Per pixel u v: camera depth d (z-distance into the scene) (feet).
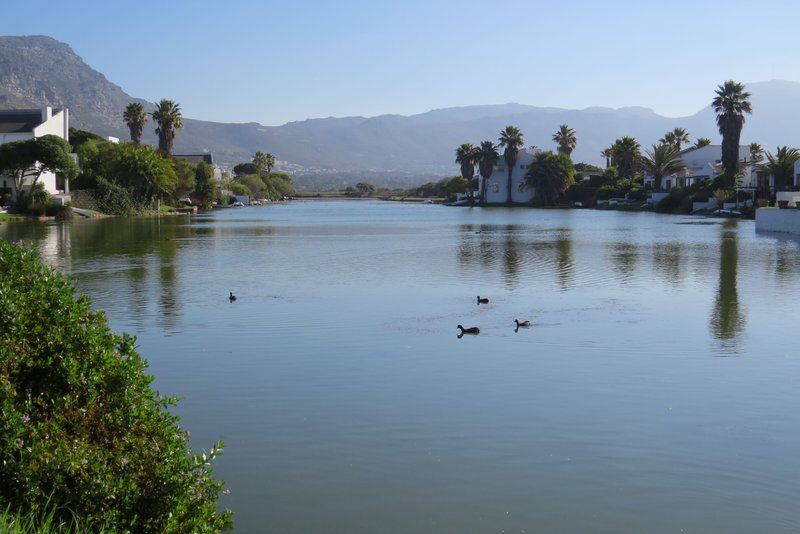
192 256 148.46
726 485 37.42
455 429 45.09
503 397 51.47
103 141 412.77
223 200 530.68
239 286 104.68
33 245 32.86
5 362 26.30
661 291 98.58
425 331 73.41
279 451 41.63
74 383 27.50
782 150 305.32
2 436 24.43
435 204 618.03
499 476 38.37
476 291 99.50
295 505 35.24
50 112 362.33
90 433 26.81
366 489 36.86
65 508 24.44
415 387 53.98
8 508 22.61
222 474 38.52
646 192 410.11
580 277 113.19
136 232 221.66
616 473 38.78
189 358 62.75
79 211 303.48
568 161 485.97
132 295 96.07
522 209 443.73
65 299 30.22
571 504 35.37
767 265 127.34
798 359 62.03
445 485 37.37
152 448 26.91
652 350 65.16
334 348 66.23
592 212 384.88
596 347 66.39
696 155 442.09
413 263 134.31
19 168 292.61
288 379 56.13
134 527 25.22
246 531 32.73
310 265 131.64
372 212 418.92
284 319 79.71
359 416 47.44
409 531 32.86
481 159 520.42
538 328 74.64
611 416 47.44
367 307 87.15
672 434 44.27
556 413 48.01
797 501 35.76
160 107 415.44
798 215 197.67
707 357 62.80
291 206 563.48
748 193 307.37
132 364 29.14
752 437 43.88
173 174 365.61
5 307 27.81
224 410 48.80
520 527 33.27
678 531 32.94
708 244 171.12
